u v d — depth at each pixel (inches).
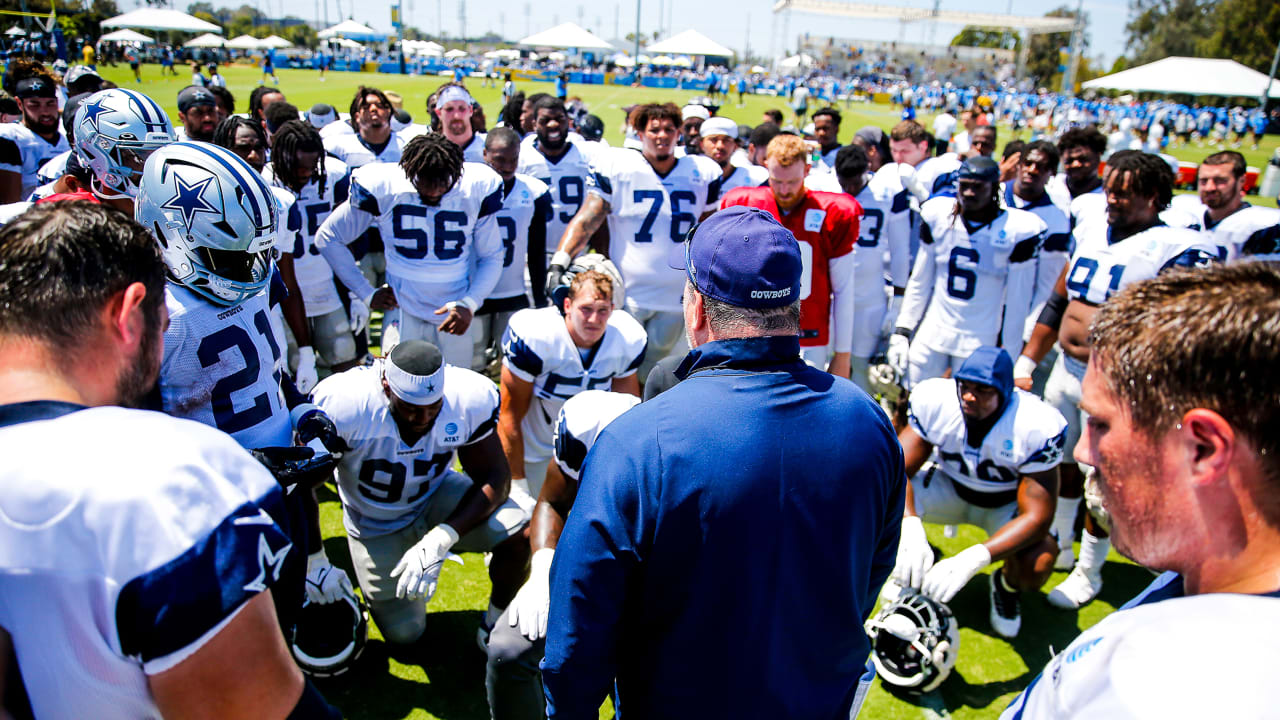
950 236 176.1
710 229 61.1
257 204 76.4
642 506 55.8
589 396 105.5
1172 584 39.3
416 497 122.3
